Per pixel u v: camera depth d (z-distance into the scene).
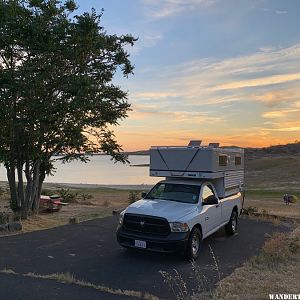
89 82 12.74
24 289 6.22
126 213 9.00
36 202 15.67
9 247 9.62
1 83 12.52
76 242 10.34
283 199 32.72
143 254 9.17
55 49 12.94
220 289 6.50
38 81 12.57
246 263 8.36
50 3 13.29
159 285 6.91
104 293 6.14
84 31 13.20
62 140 14.04
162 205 9.27
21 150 13.65
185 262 8.55
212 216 10.04
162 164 10.73
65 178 98.12
